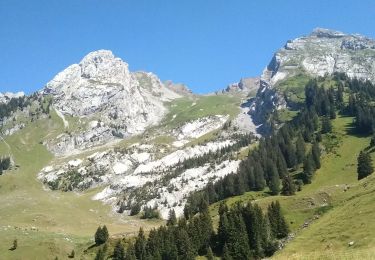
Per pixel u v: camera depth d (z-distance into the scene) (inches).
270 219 4677.7
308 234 3932.1
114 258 5369.1
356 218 3713.1
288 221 4736.7
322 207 4800.7
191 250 4864.7
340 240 3417.8
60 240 6284.5
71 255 5748.0
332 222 3959.2
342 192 5044.3
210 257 4677.7
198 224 5128.0
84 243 6166.3
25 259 5595.5
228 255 4552.2
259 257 4407.0
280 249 4114.2
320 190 5354.3
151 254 5049.2
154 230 5265.8
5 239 6338.6
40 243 6077.8
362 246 3093.0
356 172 7244.1
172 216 7337.6
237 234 4643.2
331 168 7800.2
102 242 5866.1
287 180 7052.2
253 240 4601.4
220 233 4918.8
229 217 4877.0
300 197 5285.4
